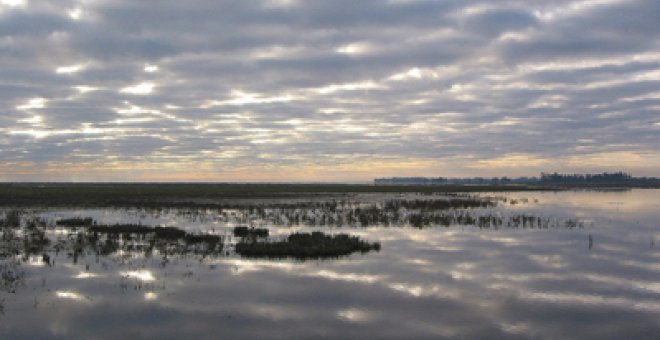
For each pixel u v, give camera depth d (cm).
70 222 3569
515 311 1537
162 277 1911
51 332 1312
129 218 4047
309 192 9831
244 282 1847
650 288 1819
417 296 1689
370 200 6675
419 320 1445
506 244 2770
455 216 4288
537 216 4425
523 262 2264
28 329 1331
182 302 1588
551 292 1756
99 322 1392
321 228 3472
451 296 1694
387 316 1476
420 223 3759
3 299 1595
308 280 1886
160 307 1533
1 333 1298
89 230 3127
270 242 2650
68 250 2447
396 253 2466
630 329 1388
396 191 10912
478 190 12188
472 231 3331
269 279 1897
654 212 4997
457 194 9344
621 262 2281
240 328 1359
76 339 1266
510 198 7806
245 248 2420
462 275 1997
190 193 8638
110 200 6250
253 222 3797
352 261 2255
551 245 2748
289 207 5197
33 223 3469
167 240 2777
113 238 2822
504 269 2116
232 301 1605
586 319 1467
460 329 1376
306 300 1628
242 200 6481
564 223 3831
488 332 1355
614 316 1496
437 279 1927
